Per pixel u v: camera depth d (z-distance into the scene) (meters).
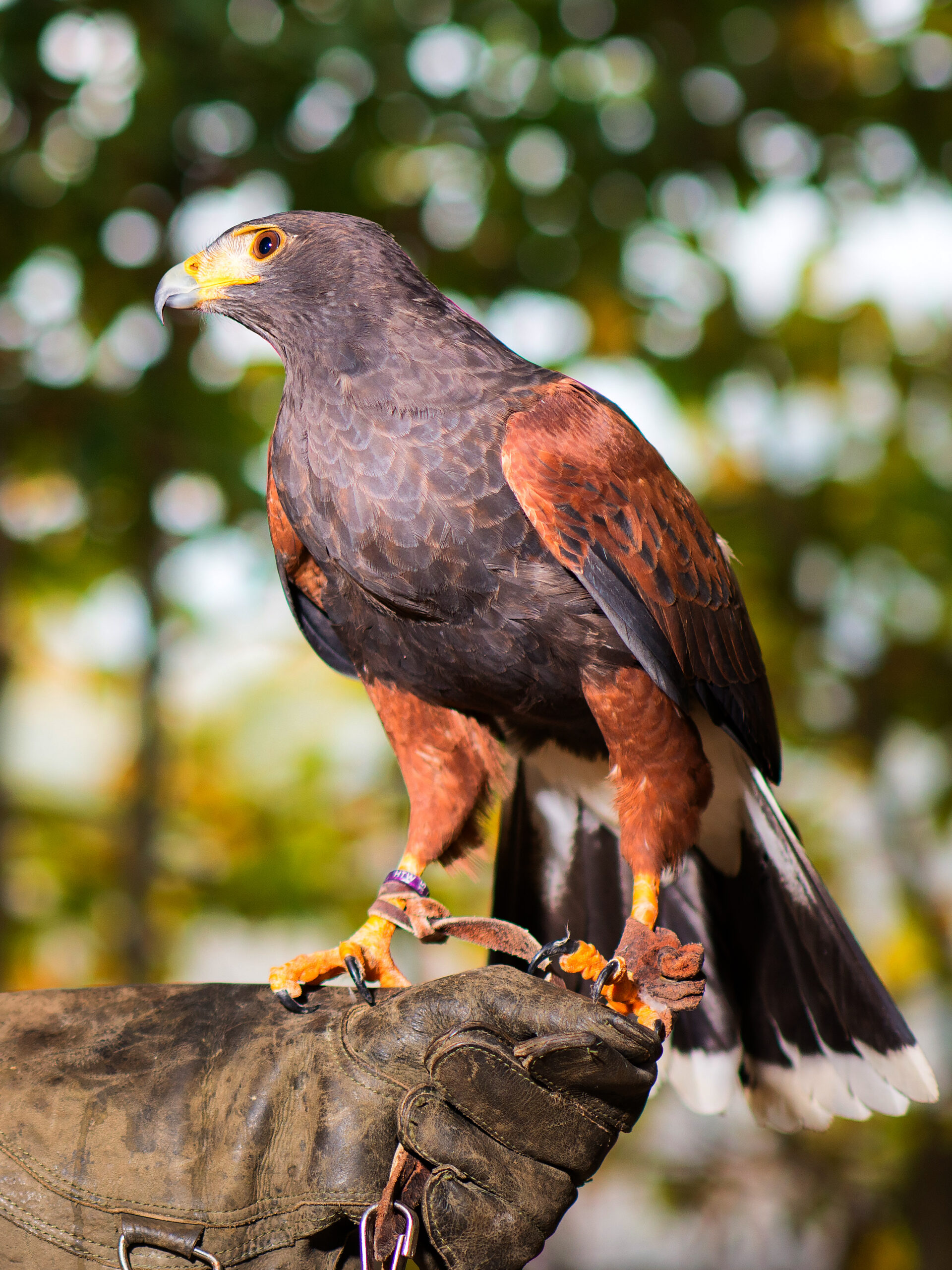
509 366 4.82
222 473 10.99
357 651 5.07
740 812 5.64
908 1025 5.29
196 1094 3.85
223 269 4.98
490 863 5.13
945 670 14.36
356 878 13.45
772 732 5.80
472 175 11.17
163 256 10.81
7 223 10.52
